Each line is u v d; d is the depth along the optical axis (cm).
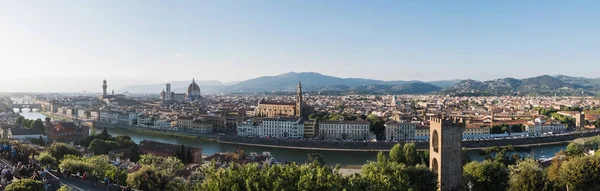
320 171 10312
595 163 13538
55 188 10019
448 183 14525
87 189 10862
